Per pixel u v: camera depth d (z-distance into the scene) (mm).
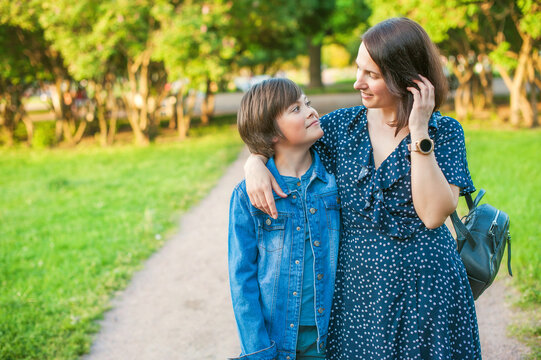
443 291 1624
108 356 3350
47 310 3863
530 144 9102
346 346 1741
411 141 1519
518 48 12586
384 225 1646
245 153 10461
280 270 1735
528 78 11930
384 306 1650
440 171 1526
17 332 3535
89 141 13594
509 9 10547
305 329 1761
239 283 1724
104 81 12703
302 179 1766
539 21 9172
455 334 1640
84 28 10797
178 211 6570
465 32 12742
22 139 14359
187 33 10344
